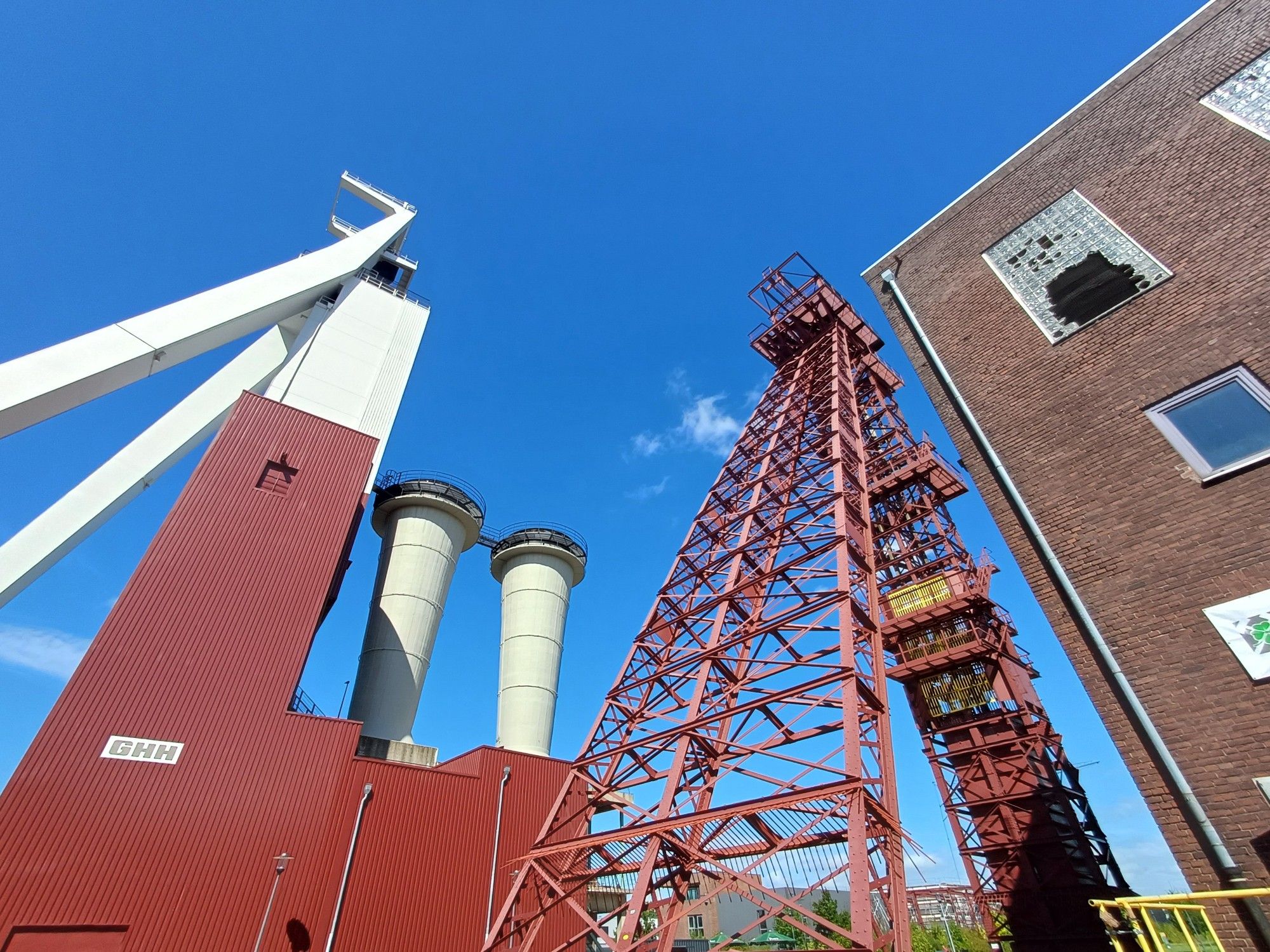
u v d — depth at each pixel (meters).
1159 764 8.57
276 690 20.28
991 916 18.42
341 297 36.44
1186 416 10.13
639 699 14.59
